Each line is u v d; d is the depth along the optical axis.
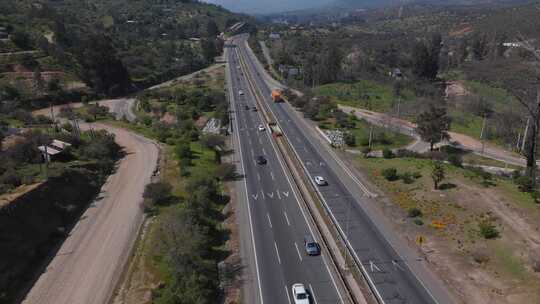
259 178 72.62
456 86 163.50
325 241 51.41
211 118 111.25
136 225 54.88
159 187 60.03
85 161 74.50
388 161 79.31
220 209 60.88
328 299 41.66
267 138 96.50
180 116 111.44
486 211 55.59
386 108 127.31
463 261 47.19
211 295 41.06
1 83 121.69
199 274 42.00
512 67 146.00
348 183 70.00
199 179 63.75
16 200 51.34
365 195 65.12
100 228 54.53
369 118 114.62
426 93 148.62
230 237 53.34
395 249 50.22
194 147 86.44
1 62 131.00
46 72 136.75
